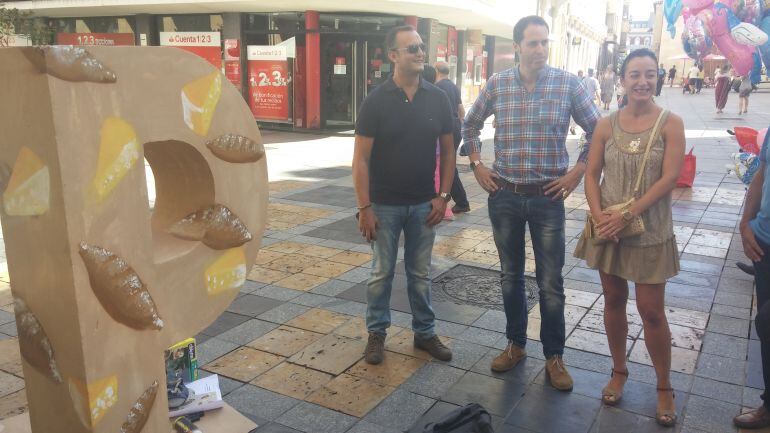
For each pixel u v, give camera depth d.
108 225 1.50
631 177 2.79
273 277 4.94
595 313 4.20
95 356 1.51
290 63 15.82
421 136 3.30
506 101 3.21
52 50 1.32
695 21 6.27
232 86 1.88
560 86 3.13
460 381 3.29
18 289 1.58
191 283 1.85
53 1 16.22
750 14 5.76
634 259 2.82
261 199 2.05
